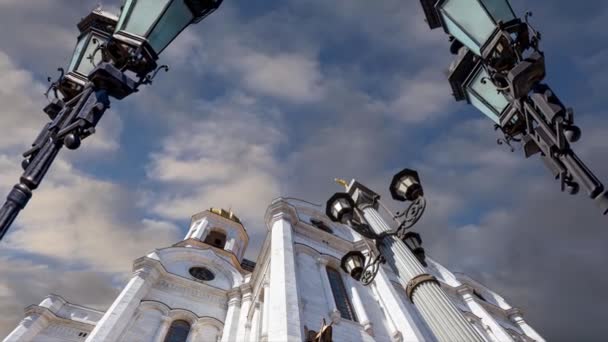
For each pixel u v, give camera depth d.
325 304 16.31
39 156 3.60
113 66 4.11
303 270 18.42
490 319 28.23
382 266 22.56
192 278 27.08
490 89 5.55
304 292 16.38
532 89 4.27
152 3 4.32
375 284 20.20
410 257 6.45
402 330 16.20
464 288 32.06
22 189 3.33
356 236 26.17
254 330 20.34
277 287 15.25
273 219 22.39
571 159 3.91
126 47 4.12
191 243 31.88
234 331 22.38
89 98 3.97
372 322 16.86
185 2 4.37
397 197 7.20
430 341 16.80
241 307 24.66
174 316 22.72
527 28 4.38
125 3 4.50
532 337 30.61
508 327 30.39
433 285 5.78
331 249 22.55
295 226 23.03
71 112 3.95
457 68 5.81
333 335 14.45
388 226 7.78
